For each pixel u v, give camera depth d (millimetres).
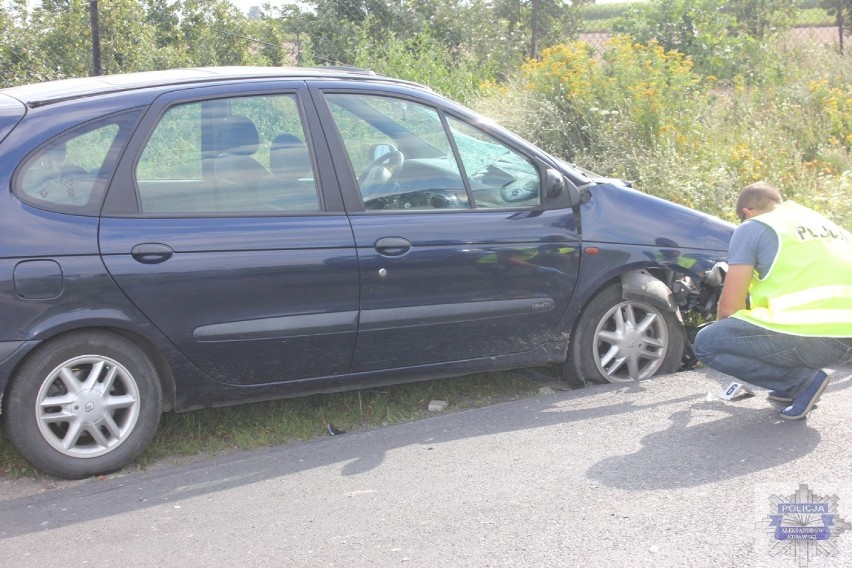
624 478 3977
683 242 5285
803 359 4383
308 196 4504
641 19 13312
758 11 15188
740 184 8508
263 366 4445
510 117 9828
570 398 5062
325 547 3465
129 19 10188
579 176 5230
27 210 3975
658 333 5406
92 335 4094
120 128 4223
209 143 4379
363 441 4578
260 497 3951
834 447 4223
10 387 3971
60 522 3758
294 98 4605
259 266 4293
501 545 3430
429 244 4660
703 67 12805
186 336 4234
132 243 4094
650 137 9141
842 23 14758
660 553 3332
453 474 4109
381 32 12492
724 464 4078
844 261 4375
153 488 4094
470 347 4902
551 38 13703
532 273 4941
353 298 4520
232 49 11578
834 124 10266
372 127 4727
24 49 9492
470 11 13141
